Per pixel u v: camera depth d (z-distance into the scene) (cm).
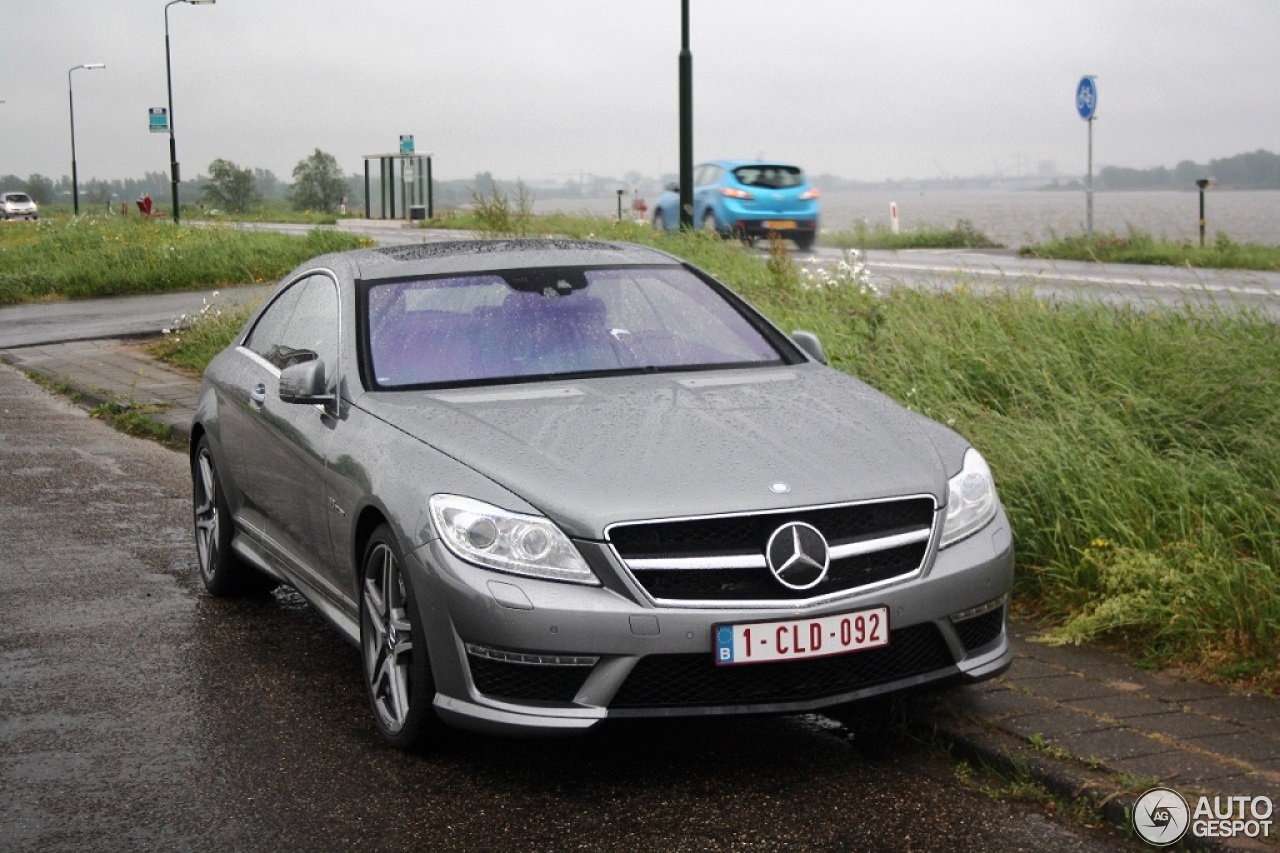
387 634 452
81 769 441
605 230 2158
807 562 398
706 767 430
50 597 649
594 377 505
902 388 770
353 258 580
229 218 5966
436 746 441
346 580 485
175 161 4941
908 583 411
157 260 2520
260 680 527
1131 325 825
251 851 379
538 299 541
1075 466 596
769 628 394
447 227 4272
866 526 411
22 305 2275
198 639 583
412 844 381
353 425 483
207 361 1470
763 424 450
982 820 384
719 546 399
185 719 485
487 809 403
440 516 413
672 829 386
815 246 3000
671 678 398
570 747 449
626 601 393
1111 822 376
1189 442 641
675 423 449
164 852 380
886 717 451
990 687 467
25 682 528
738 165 2759
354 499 460
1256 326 789
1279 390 653
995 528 438
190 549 740
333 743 459
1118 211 14250
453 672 410
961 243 2994
